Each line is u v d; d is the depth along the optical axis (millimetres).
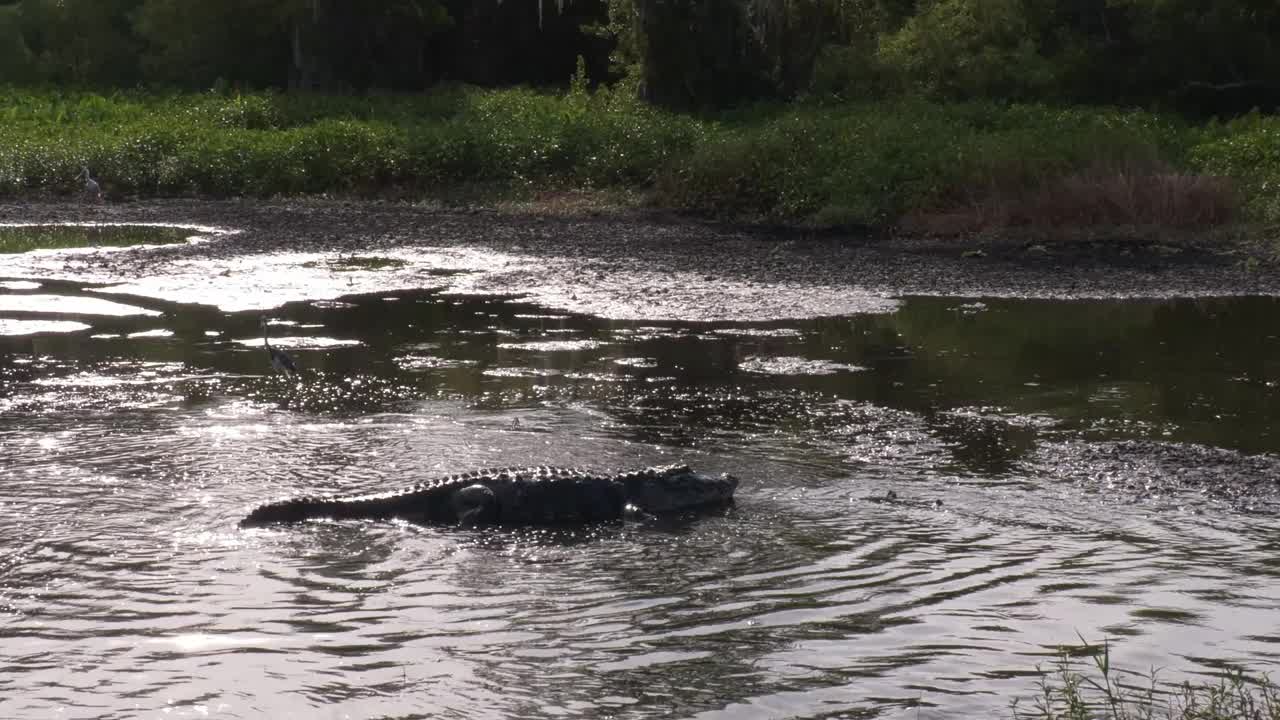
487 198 26406
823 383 10469
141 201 27188
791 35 35031
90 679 4660
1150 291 15773
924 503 7090
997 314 14164
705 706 4465
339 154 28453
